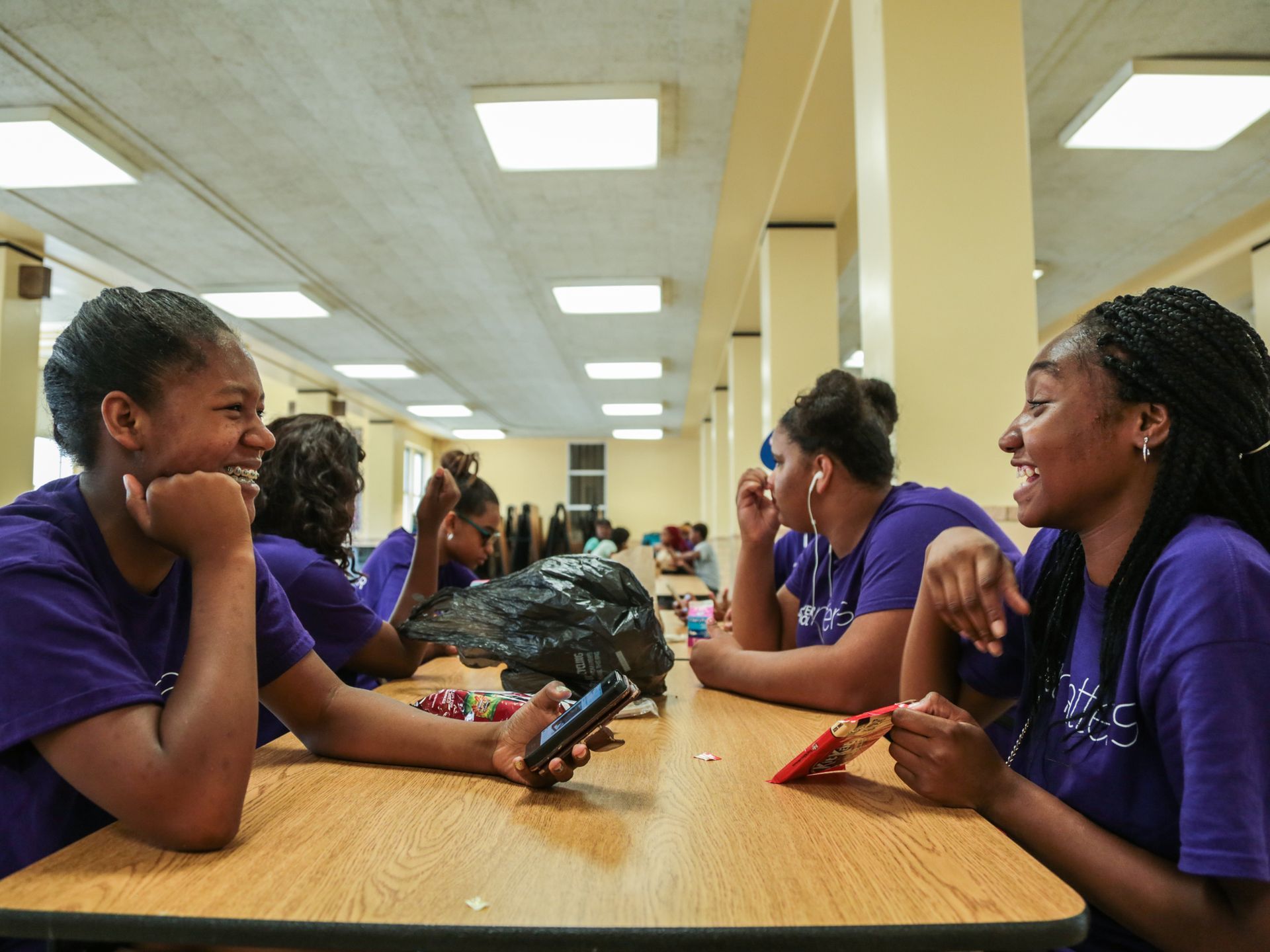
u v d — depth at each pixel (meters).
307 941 0.64
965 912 0.65
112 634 0.87
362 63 3.76
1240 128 4.20
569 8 3.40
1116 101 3.96
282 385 11.14
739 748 1.18
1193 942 0.76
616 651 1.39
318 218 5.50
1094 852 0.84
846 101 3.95
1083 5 3.43
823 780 1.02
